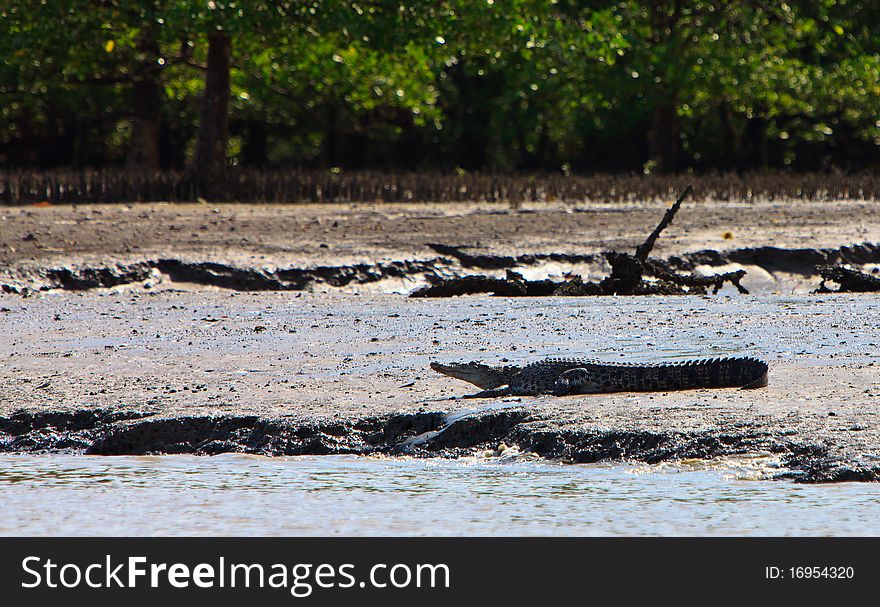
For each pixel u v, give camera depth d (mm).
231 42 130500
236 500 24875
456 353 40844
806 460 25828
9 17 123750
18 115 198750
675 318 50062
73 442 31312
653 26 185125
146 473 27609
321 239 83688
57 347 44531
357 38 122000
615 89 181000
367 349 42375
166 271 74000
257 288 73812
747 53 178250
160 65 140625
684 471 26141
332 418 30859
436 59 132000
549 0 137250
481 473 26875
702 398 30844
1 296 65375
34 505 24734
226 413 31672
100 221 89938
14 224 85625
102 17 122625
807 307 53250
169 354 42188
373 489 25547
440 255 81188
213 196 121938
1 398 34438
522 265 80062
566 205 117000
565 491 24828
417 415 30609
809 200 131250
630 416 29062
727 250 81938
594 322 49156
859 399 30047
